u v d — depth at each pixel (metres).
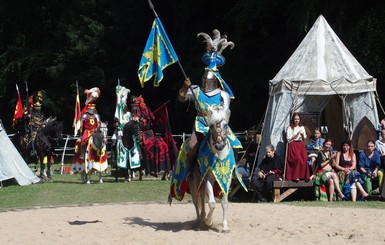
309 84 18.19
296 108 18.19
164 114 23.33
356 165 17.38
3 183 22.09
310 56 18.91
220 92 11.71
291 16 29.62
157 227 12.27
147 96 43.62
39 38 47.09
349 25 27.56
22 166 22.42
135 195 18.58
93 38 42.59
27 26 46.41
